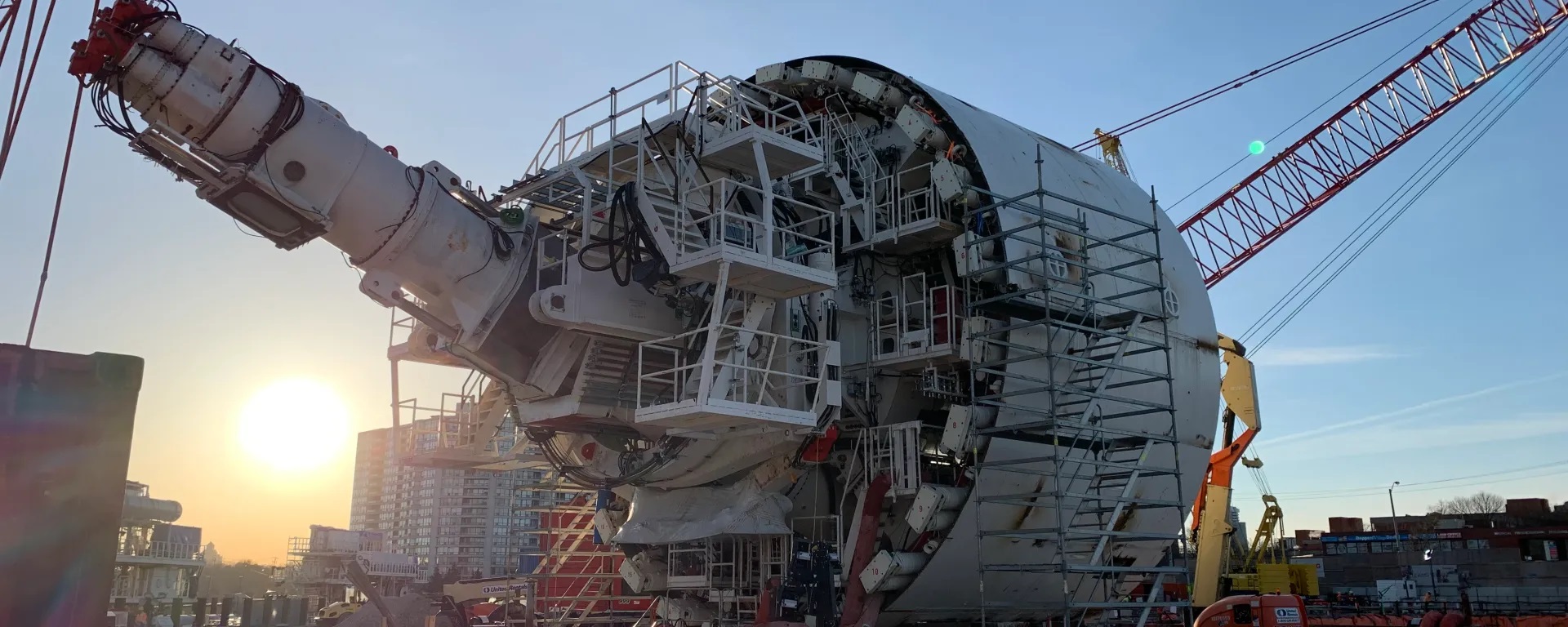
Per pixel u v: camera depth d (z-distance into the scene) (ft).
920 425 58.65
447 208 52.70
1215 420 74.59
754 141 51.85
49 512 26.22
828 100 67.51
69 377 27.07
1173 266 74.95
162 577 192.75
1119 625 79.82
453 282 53.52
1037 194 59.93
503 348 55.21
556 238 56.44
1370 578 249.96
